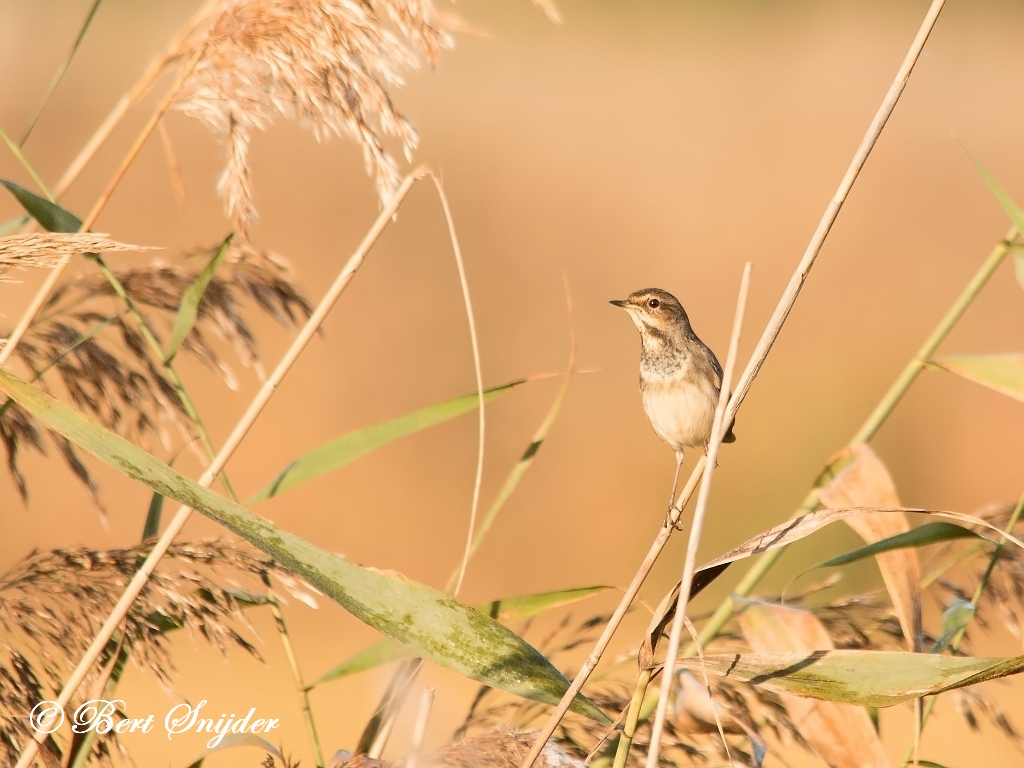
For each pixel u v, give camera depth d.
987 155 20.12
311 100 4.68
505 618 4.72
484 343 16.59
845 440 15.34
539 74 25.58
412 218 17.83
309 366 15.18
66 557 4.71
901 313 16.97
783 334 16.80
